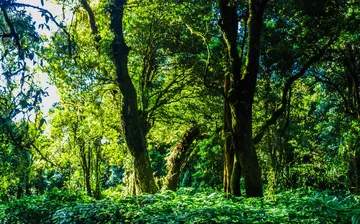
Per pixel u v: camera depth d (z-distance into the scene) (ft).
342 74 53.16
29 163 57.31
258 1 32.58
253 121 55.93
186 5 45.03
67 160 70.69
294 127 54.13
